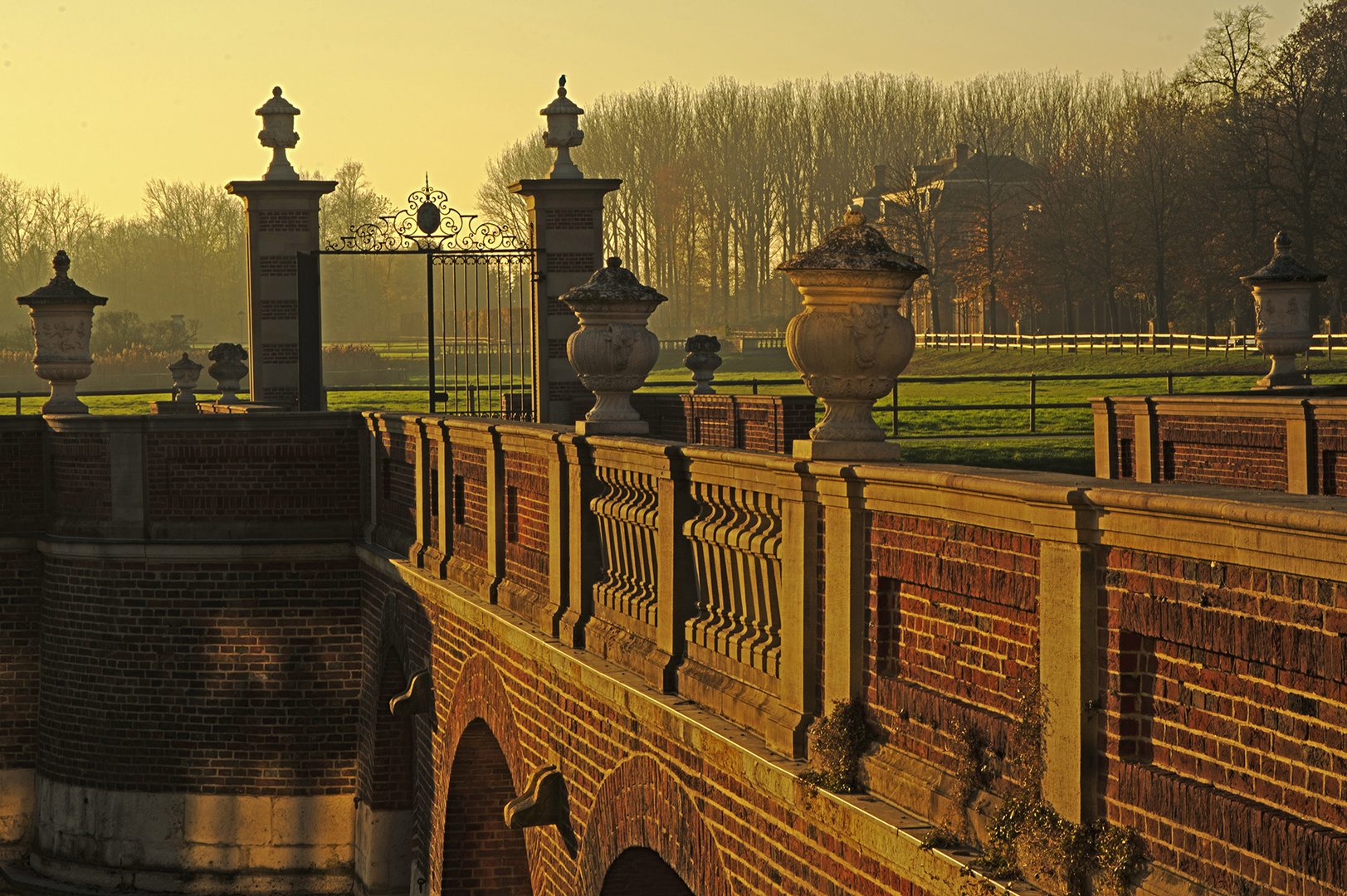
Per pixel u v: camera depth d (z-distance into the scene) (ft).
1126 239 337.52
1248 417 61.67
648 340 43.57
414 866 64.13
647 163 539.29
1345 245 270.05
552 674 43.78
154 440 71.26
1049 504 22.15
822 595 29.55
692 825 33.88
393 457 65.87
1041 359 297.12
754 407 83.25
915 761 26.37
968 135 508.53
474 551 53.83
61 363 77.20
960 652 25.48
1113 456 72.54
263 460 71.20
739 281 561.02
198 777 71.00
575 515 42.19
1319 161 274.36
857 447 29.27
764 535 31.65
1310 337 80.79
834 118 539.29
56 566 73.31
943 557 25.62
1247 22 302.86
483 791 56.54
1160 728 21.06
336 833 70.64
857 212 30.27
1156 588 20.65
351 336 505.66
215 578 70.79
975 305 457.68
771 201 544.21
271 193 104.37
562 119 97.60
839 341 28.96
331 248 93.66
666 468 35.78
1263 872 18.71
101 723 71.77
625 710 36.81
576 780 42.09
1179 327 354.33
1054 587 22.35
